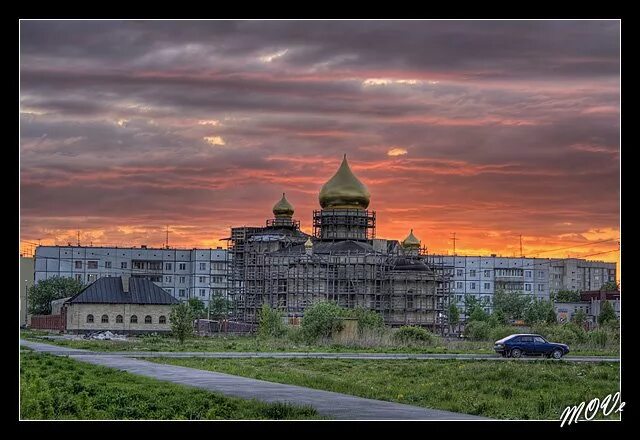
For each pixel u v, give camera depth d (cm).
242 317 18200
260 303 17212
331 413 3603
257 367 6331
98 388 4484
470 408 3878
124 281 14950
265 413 3528
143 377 5234
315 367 6372
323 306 11119
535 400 4297
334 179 17625
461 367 6378
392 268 16762
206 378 5262
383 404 3950
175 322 11725
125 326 14725
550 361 7369
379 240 17775
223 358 7381
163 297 15025
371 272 16738
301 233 18912
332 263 16712
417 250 19662
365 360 7194
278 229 18750
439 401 4175
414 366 6506
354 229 17538
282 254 17000
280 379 5166
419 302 16600
